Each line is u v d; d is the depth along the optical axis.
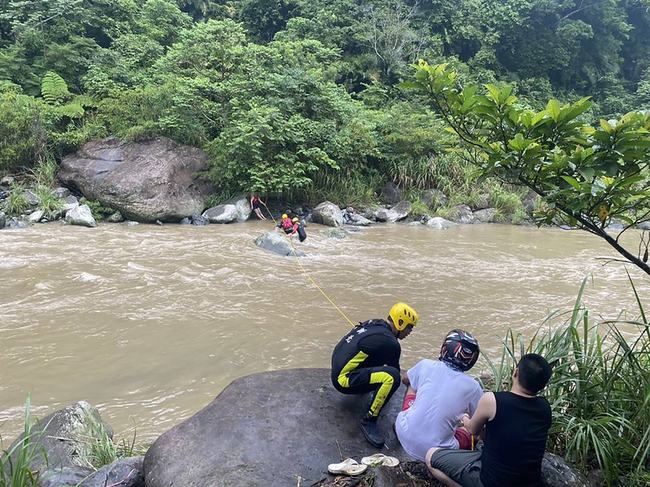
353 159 17.81
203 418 3.32
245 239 12.75
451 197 18.05
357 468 2.84
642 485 2.89
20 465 2.89
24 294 8.04
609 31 35.22
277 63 19.17
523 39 33.50
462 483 2.60
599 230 2.78
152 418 4.77
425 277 9.98
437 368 2.94
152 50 20.97
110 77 19.06
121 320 7.12
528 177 2.71
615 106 32.62
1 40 20.08
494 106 2.55
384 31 26.12
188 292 8.45
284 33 26.09
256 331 6.89
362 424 3.21
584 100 2.39
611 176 2.39
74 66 19.50
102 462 3.66
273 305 7.98
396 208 17.61
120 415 4.81
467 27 31.28
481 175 2.71
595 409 3.26
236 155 15.71
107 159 15.65
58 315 7.22
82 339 6.46
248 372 5.74
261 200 16.59
